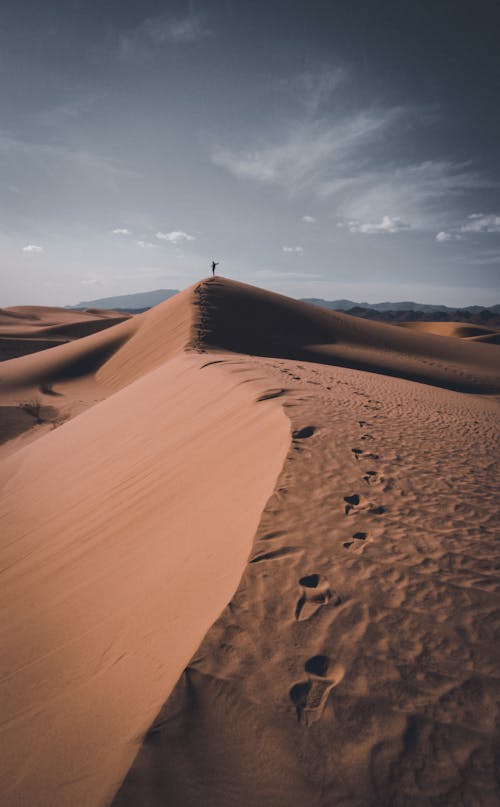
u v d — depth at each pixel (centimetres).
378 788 182
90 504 737
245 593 289
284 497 430
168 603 330
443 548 362
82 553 548
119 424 1205
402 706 219
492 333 8538
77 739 225
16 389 2847
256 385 998
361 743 200
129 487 719
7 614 459
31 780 209
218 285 4081
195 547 409
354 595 295
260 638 252
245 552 344
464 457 622
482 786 185
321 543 354
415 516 417
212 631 254
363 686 228
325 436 620
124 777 178
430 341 4153
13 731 260
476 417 1009
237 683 222
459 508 443
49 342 5975
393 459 570
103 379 3080
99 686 267
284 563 324
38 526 746
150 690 234
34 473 1096
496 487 512
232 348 2584
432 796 180
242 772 184
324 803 175
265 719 206
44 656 345
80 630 364
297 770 186
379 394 1158
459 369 3219
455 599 298
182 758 187
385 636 262
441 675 238
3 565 630
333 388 1104
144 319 4131
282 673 230
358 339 3659
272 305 3872
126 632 321
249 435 689
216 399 1005
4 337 5947
